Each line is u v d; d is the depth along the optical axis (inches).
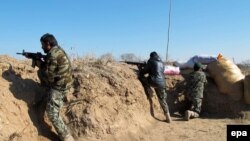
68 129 214.7
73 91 228.7
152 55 294.4
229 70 332.5
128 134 237.0
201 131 270.5
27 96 207.9
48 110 197.0
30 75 226.4
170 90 338.0
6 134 177.8
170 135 257.0
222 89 330.0
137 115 263.9
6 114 186.2
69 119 218.5
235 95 325.1
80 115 219.9
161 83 287.6
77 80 234.4
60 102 200.7
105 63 293.3
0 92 193.3
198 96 315.6
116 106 243.6
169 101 332.2
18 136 183.0
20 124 190.4
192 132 266.7
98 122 221.5
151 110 295.1
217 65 338.0
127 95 258.4
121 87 257.3
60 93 200.1
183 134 260.7
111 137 223.3
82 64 275.6
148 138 245.9
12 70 215.6
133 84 276.4
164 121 291.7
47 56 199.3
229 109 323.0
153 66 288.5
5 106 188.9
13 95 200.2
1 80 202.8
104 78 255.0
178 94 337.1
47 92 210.1
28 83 216.2
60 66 199.2
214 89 335.9
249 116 313.3
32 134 194.1
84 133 215.2
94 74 249.6
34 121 201.5
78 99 225.9
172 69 347.6
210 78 343.9
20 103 199.6
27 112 200.7
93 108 225.0
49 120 209.9
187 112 302.5
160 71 289.6
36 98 213.3
